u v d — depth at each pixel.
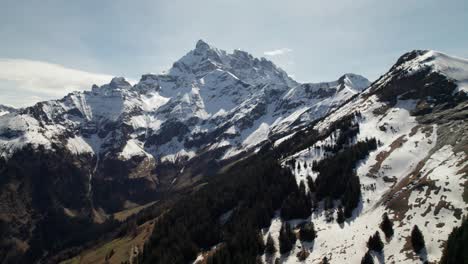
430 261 75.75
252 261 107.19
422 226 87.44
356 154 142.38
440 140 131.50
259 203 141.00
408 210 95.88
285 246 108.44
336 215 114.88
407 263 78.31
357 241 94.56
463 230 71.00
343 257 90.81
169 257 133.88
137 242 175.88
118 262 160.12
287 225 118.06
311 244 105.50
